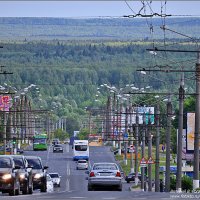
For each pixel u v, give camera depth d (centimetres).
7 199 7894
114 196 8519
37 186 11112
